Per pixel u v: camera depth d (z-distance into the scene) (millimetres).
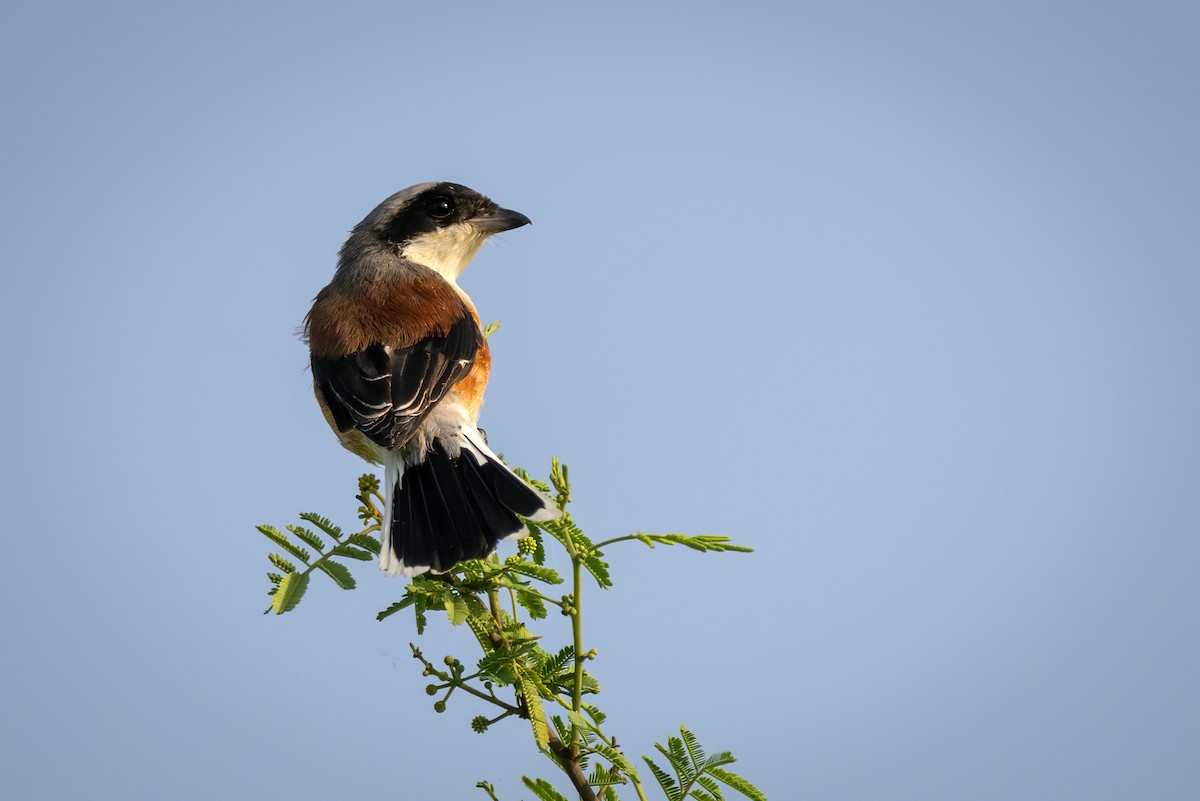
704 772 6371
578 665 6691
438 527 8047
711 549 6801
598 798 6438
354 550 7176
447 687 6633
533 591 7062
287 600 6723
